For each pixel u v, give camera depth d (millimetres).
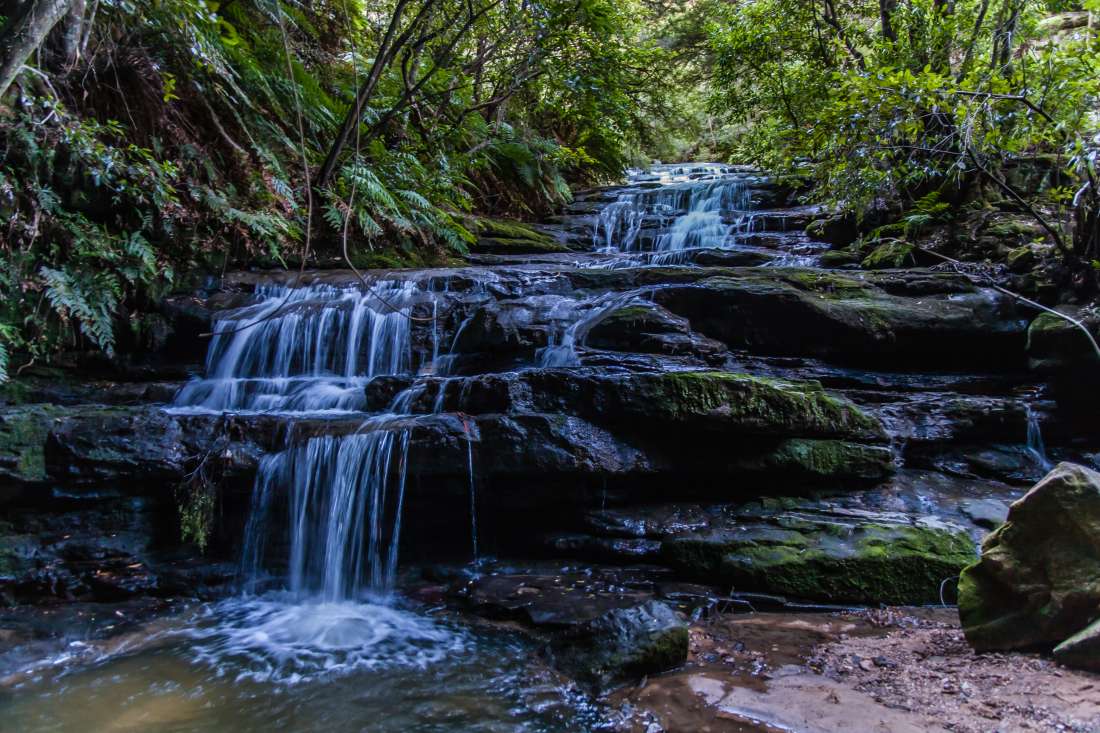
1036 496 2803
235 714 2748
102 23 5859
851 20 9461
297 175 7520
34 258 5316
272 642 3457
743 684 2785
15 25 3271
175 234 6207
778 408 4348
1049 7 7758
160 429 4430
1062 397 4848
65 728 2650
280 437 4426
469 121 10148
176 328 6000
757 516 4176
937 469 4684
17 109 5148
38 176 5273
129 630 3584
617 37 11094
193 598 4020
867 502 4312
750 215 9148
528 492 4305
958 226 6734
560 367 4949
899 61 7273
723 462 4387
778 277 5828
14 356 5309
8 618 3654
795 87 9414
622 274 6352
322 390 5285
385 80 8789
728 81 10594
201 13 5898
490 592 3854
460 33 7660
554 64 9539
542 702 2793
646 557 4090
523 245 9047
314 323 5891
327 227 7547
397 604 3936
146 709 2797
